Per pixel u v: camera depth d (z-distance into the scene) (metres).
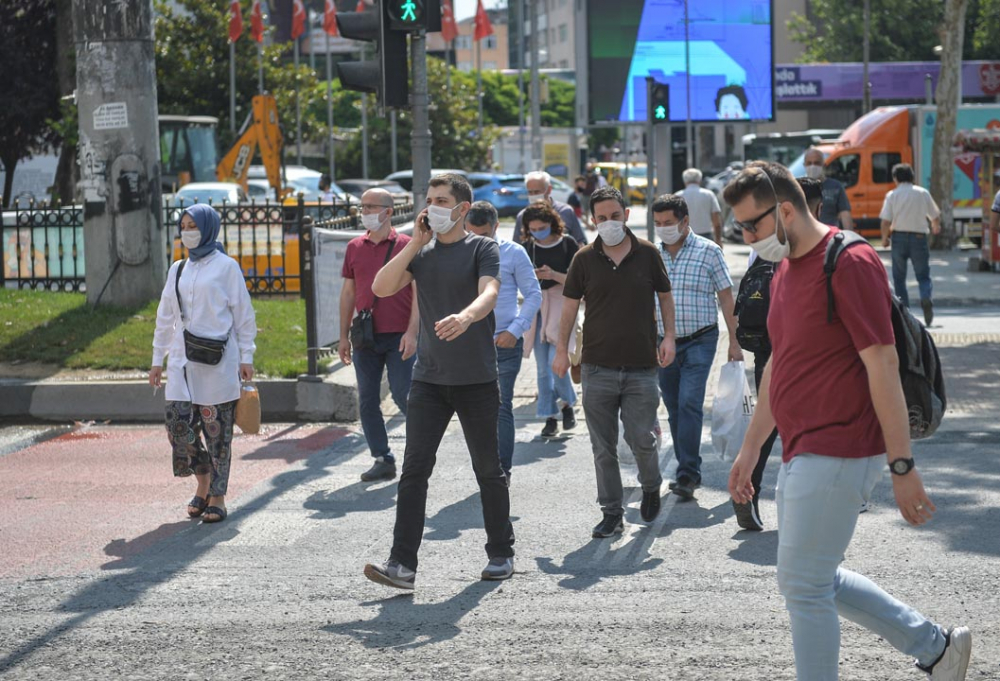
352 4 69.19
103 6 15.81
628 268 8.27
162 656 6.18
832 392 4.70
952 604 6.67
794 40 78.44
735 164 46.22
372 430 10.30
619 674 5.76
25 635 6.54
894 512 8.67
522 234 11.64
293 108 53.47
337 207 21.23
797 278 4.77
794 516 4.76
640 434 8.38
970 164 35.88
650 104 21.16
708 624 6.44
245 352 9.02
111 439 12.21
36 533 8.73
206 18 49.16
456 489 9.88
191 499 9.63
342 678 5.82
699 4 44.44
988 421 11.85
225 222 19.80
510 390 9.78
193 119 34.34
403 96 13.53
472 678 5.78
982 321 19.48
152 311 15.91
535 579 7.38
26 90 39.16
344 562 7.86
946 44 33.56
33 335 14.84
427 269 7.23
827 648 4.77
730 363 9.05
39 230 19.77
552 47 136.75
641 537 8.28
